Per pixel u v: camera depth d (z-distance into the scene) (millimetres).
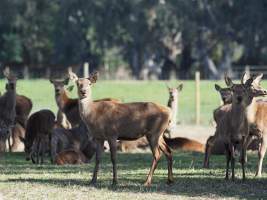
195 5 184375
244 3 179500
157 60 199875
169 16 184250
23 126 69438
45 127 59000
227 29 184750
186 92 121188
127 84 129750
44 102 105125
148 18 187250
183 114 102312
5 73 65062
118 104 44375
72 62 198250
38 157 58719
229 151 46500
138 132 44281
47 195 40625
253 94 45969
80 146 59219
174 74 198625
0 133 63000
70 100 65938
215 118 52156
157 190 42219
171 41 196875
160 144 44656
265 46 180000
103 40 188875
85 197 39969
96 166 44688
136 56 195000
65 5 189750
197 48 193625
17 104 69125
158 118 44156
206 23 185625
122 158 61188
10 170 52250
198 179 46719
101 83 131375
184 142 66312
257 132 48531
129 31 187250
